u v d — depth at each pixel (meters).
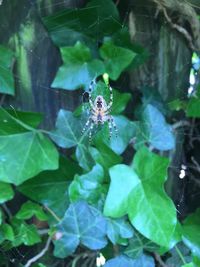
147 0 0.32
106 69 0.31
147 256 0.29
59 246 0.28
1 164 0.27
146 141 0.30
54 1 0.30
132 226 0.28
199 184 0.36
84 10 0.31
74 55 0.30
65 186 0.30
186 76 0.34
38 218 0.29
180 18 0.32
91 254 0.31
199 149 0.35
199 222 0.32
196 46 0.33
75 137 0.29
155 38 0.33
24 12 0.30
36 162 0.28
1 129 0.28
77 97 0.32
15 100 0.30
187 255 0.30
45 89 0.31
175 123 0.34
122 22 0.32
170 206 0.27
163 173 0.27
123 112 0.33
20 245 0.31
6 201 0.29
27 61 0.30
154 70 0.33
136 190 0.28
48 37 0.31
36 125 0.29
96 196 0.28
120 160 0.29
